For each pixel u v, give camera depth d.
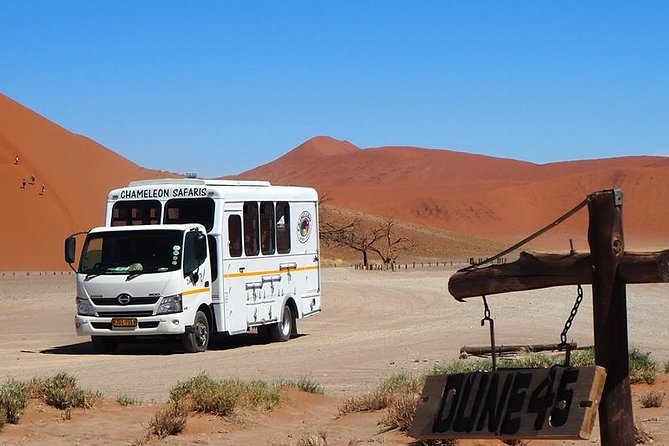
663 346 21.98
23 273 80.88
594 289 6.86
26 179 109.62
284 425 12.12
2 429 11.50
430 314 33.59
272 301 25.17
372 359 20.08
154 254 22.45
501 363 15.70
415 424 7.22
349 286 55.06
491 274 7.32
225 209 23.48
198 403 12.50
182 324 22.14
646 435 10.35
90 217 109.56
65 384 13.61
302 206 26.91
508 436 6.79
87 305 22.56
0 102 123.75
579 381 6.61
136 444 10.87
